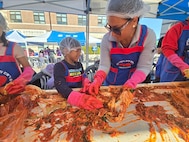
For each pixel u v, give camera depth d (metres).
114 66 1.17
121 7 0.83
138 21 0.96
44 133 0.66
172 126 0.72
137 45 1.03
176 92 1.01
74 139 0.63
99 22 16.14
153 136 0.65
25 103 0.87
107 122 0.73
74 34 8.23
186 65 1.06
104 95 0.92
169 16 3.23
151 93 1.00
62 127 0.70
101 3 3.03
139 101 0.91
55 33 8.28
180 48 1.22
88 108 0.83
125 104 0.84
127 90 0.92
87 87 0.97
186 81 1.17
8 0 2.81
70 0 2.91
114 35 0.97
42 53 8.80
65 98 0.92
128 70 1.17
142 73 1.03
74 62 1.34
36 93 0.96
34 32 15.61
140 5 0.89
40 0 2.85
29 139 0.63
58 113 0.80
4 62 1.09
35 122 0.73
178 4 2.86
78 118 0.76
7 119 0.74
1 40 1.10
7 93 0.92
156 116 0.78
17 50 1.13
